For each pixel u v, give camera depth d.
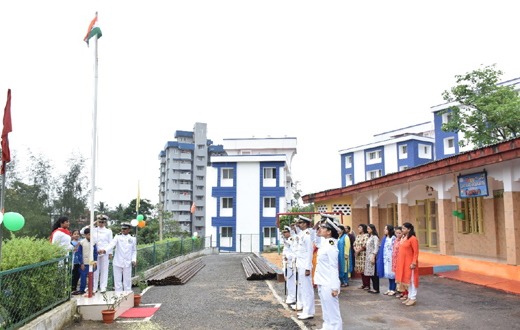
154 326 7.18
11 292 5.80
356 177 50.06
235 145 51.03
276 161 38.28
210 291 11.02
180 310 8.54
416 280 8.62
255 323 7.40
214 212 38.41
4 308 5.64
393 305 8.66
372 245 10.13
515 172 10.95
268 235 37.78
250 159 38.34
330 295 6.11
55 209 38.34
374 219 19.08
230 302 9.41
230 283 12.58
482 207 14.25
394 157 44.97
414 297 8.64
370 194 19.38
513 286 10.09
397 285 9.65
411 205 18.36
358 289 10.77
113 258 10.17
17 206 34.91
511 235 11.02
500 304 8.51
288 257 9.30
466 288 10.39
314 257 8.38
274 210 38.03
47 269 6.84
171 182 65.31
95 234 9.61
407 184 16.22
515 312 7.81
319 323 7.37
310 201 24.80
